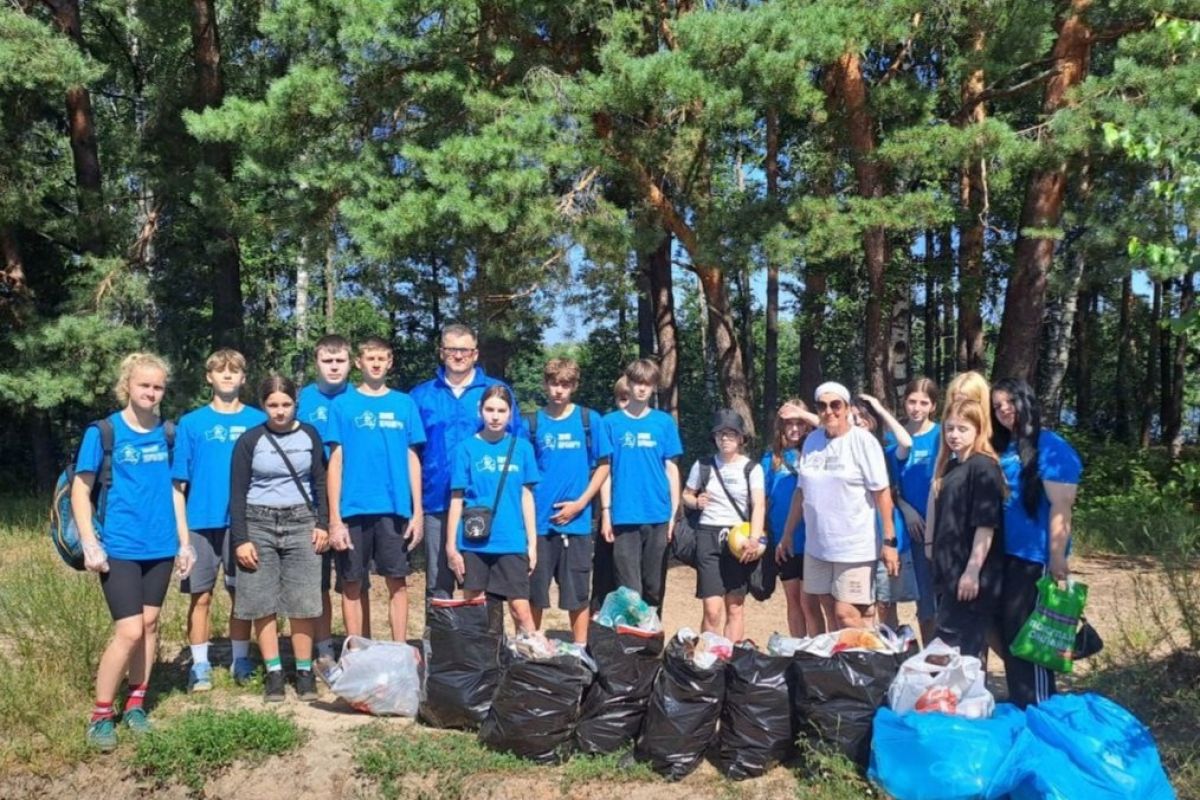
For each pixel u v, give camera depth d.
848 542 5.39
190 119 11.15
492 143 9.90
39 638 6.46
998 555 4.74
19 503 15.99
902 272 15.50
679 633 5.07
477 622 5.51
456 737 5.30
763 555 6.23
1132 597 8.40
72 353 14.47
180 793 5.05
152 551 5.31
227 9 16.86
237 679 6.28
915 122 12.34
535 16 11.52
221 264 16.64
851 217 10.80
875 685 4.70
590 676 5.14
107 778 5.09
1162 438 27.42
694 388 30.55
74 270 18.92
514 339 12.98
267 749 5.20
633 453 6.38
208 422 6.12
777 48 9.77
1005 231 19.53
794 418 6.23
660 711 4.90
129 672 5.45
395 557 6.11
